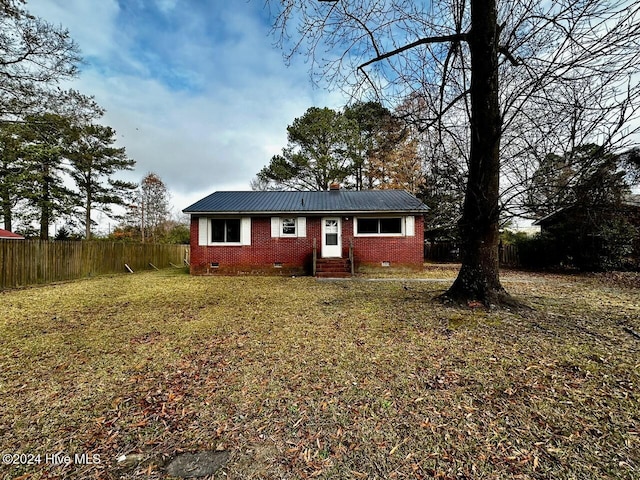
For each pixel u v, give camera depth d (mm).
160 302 7273
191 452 2148
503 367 3381
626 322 5055
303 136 21938
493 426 2355
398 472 1926
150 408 2703
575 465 1943
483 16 5176
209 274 13133
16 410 2682
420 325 4988
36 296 8148
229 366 3561
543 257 14914
